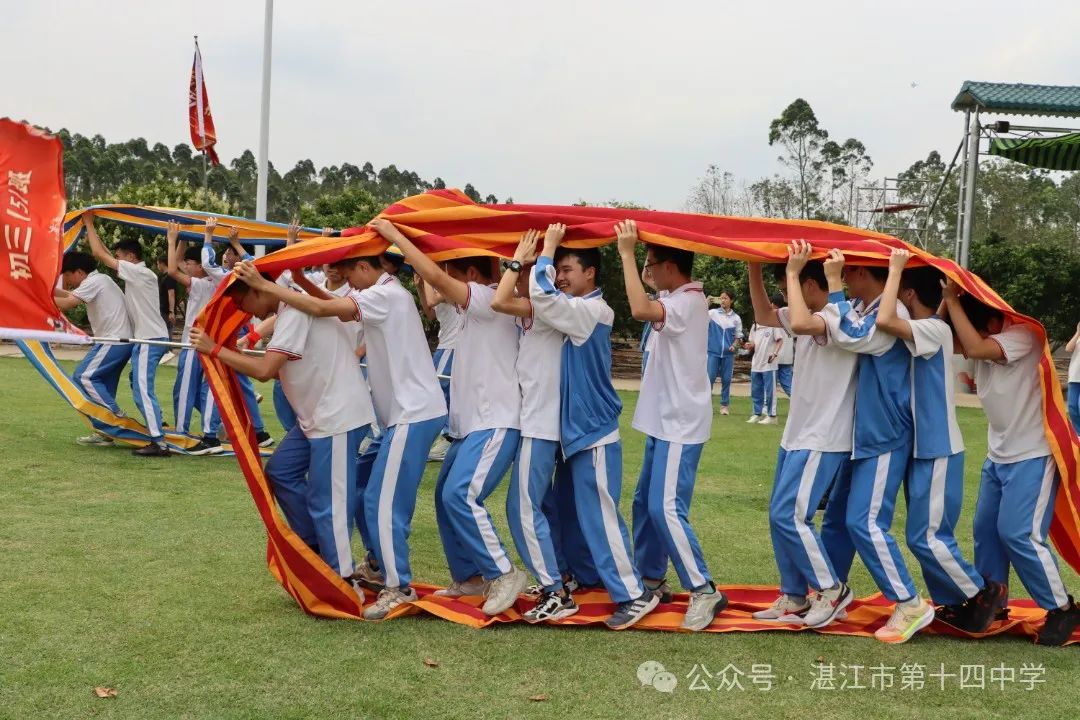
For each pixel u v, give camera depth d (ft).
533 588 16.37
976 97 52.08
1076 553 14.87
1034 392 14.37
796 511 14.55
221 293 14.03
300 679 11.85
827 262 14.29
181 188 61.26
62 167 13.84
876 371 14.21
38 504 20.35
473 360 14.96
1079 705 11.87
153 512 19.99
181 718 10.62
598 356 14.74
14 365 48.01
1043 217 109.91
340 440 14.57
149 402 26.68
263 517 13.92
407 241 14.67
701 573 14.52
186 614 14.03
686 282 15.23
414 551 18.58
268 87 55.62
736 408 48.96
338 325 14.71
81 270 26.73
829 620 14.44
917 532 14.48
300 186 197.47
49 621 13.44
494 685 11.93
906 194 104.68
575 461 14.78
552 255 14.42
